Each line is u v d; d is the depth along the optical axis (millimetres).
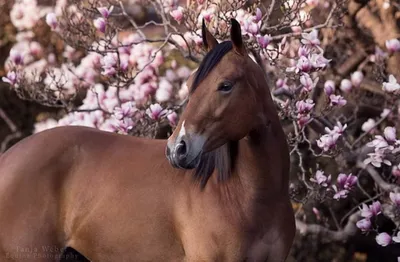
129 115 7500
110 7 8922
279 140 5652
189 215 5727
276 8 8531
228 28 7551
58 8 11211
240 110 5227
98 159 6117
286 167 5750
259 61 7762
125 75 7949
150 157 6055
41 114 13758
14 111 14078
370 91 9867
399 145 6883
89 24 8906
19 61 8508
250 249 5629
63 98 8844
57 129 6297
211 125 5188
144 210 5875
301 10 8680
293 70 7207
